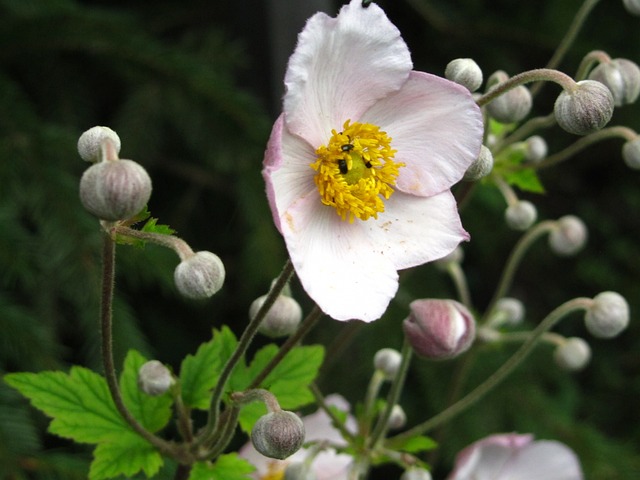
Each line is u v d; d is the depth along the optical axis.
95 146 0.18
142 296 0.47
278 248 0.41
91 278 0.35
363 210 0.19
